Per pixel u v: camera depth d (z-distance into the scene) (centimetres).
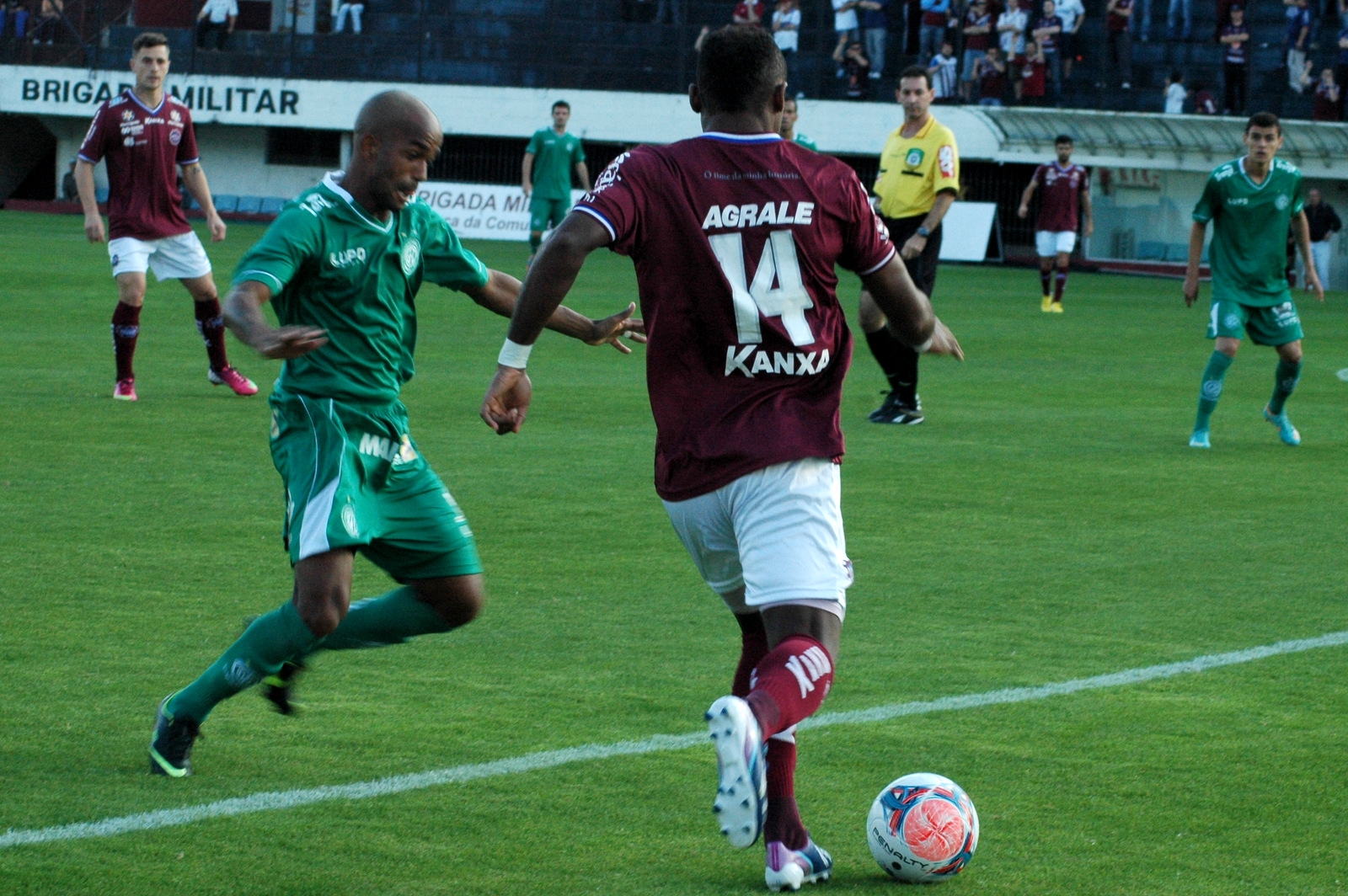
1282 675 890
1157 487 1505
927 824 590
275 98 6562
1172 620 1011
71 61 6669
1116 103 6025
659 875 597
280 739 751
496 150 6662
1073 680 872
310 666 868
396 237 721
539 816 656
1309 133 5722
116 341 1838
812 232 590
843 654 920
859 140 6200
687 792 689
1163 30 6162
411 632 749
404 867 599
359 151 709
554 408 1923
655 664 888
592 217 577
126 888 573
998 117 5988
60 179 6881
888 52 6372
